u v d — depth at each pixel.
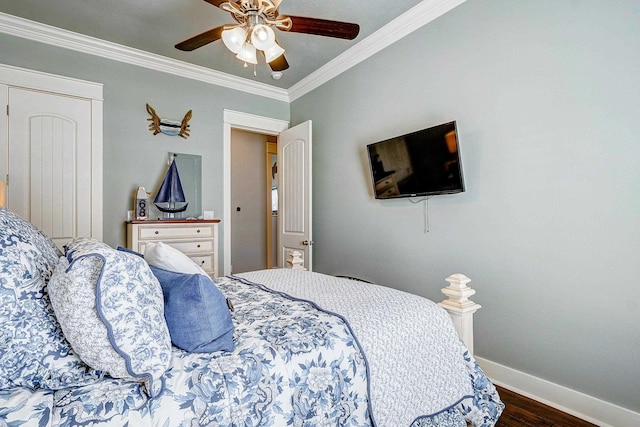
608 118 1.65
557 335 1.84
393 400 1.20
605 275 1.66
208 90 3.58
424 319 1.41
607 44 1.65
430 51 2.50
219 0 1.76
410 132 2.65
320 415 1.04
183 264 1.28
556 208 1.83
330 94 3.51
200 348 1.02
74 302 0.81
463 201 2.29
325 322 1.25
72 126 2.84
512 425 1.69
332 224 3.51
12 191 2.60
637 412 1.57
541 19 1.89
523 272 1.98
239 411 0.90
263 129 3.96
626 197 1.59
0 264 0.85
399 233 2.77
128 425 0.77
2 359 0.81
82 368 0.90
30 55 2.68
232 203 5.27
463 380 1.42
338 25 1.93
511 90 2.02
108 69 3.01
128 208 3.09
